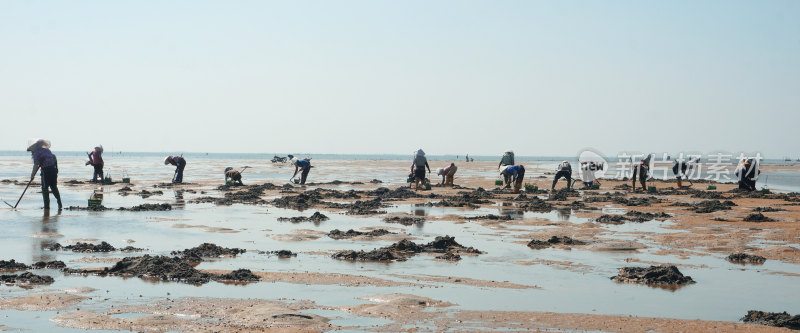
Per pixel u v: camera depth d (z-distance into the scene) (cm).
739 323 933
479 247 1614
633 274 1242
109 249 1491
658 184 4803
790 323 920
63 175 5578
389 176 5950
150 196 3209
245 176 5653
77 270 1240
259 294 1069
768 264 1409
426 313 961
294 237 1722
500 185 4197
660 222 2209
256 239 1709
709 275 1283
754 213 2395
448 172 4119
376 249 1509
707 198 3375
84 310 946
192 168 8006
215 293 1070
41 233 1744
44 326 868
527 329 887
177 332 848
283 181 4822
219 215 2322
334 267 1320
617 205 2922
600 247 1598
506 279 1219
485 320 927
